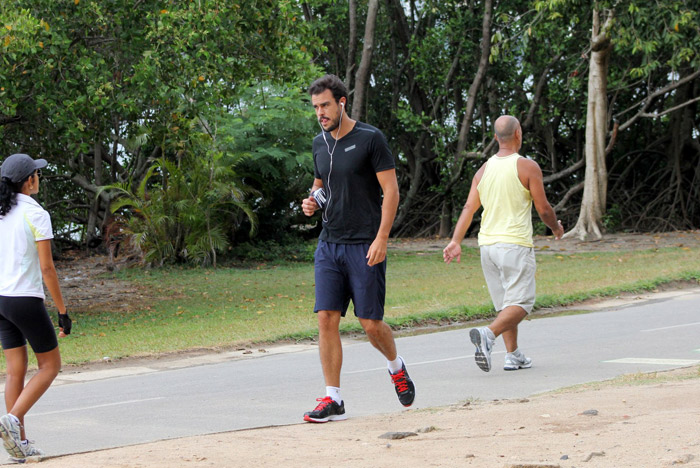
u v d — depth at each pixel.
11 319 10.16
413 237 72.31
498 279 14.73
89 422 12.37
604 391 11.50
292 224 58.06
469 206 14.85
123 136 53.44
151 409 13.26
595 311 24.55
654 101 69.38
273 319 25.72
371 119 72.81
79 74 28.39
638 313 23.22
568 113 69.81
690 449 6.97
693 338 18.02
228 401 13.66
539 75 67.44
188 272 45.59
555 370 14.78
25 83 27.47
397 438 8.85
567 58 61.97
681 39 50.81
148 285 40.09
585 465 6.68
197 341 21.58
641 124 69.94
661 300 26.34
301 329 22.94
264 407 12.95
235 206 51.88
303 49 33.19
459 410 10.99
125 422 12.23
